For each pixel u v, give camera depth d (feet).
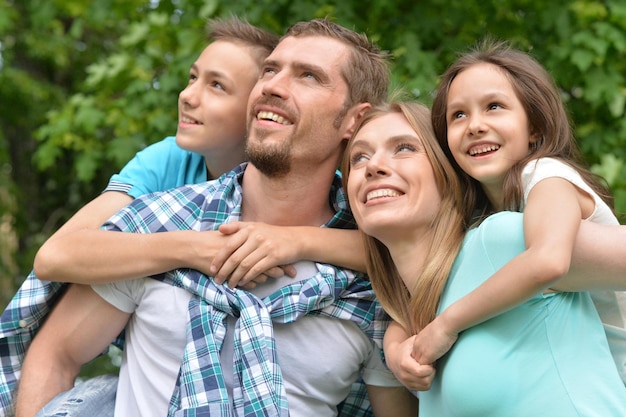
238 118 8.23
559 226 5.20
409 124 6.31
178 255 6.58
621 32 12.79
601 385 5.25
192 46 13.71
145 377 6.72
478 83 6.21
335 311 6.73
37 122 23.85
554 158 6.01
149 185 8.13
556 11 13.11
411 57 12.82
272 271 6.63
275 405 6.23
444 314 5.58
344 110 7.05
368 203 6.13
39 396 6.81
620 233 5.33
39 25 20.89
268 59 7.08
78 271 6.61
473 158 6.18
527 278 5.08
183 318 6.63
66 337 6.92
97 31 23.99
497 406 5.32
